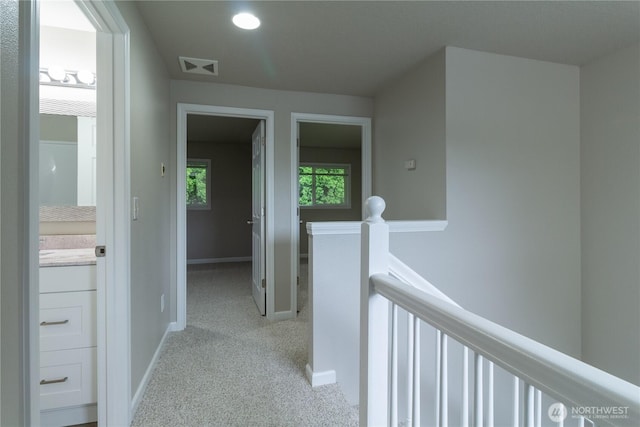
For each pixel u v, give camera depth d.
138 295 1.79
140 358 1.83
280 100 3.12
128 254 1.57
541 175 2.55
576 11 1.89
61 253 1.99
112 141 1.52
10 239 0.72
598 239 2.53
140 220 1.84
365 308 1.09
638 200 2.29
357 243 1.98
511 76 2.47
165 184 2.63
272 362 2.22
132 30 1.70
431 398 1.89
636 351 2.31
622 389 0.42
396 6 1.84
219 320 3.08
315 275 1.91
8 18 0.70
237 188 6.41
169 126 2.80
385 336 1.08
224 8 1.84
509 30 2.10
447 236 2.31
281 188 3.14
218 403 1.76
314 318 1.92
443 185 2.34
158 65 2.34
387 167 3.07
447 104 2.31
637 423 0.39
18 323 0.74
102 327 1.53
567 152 2.62
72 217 2.29
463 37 2.19
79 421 1.65
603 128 2.49
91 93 2.33
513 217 2.48
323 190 6.86
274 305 3.13
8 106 0.70
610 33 2.14
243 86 3.02
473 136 2.37
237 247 6.41
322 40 2.21
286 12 1.89
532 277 2.53
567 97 2.62
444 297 1.70
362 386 1.11
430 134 2.47
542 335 2.56
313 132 5.38
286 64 2.58
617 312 2.41
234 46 2.29
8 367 0.71
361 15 1.92
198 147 6.19
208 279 4.79
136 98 1.76
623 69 2.36
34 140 0.79
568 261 2.63
